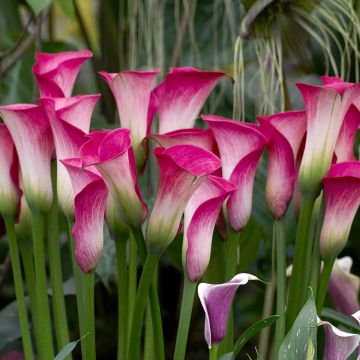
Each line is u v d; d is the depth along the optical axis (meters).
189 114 1.68
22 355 2.21
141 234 1.52
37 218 1.60
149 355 1.68
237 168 1.57
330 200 1.56
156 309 1.56
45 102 1.54
